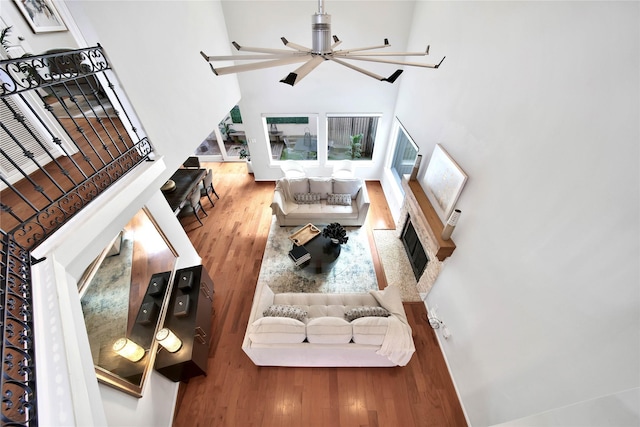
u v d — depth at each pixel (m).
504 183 2.19
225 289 4.06
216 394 2.93
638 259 1.25
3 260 1.30
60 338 1.27
